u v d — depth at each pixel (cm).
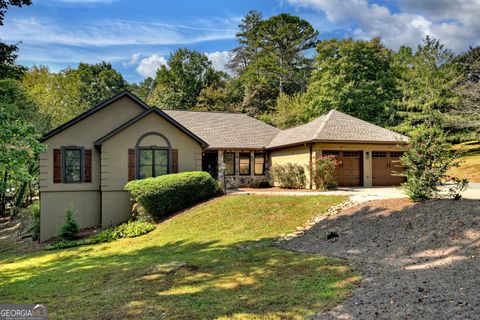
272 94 5062
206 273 788
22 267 1173
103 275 867
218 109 4825
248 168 2539
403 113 3578
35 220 1902
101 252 1274
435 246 834
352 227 1114
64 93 3566
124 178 1803
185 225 1435
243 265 839
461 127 3098
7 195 2936
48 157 1758
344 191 1861
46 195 1748
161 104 4831
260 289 648
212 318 528
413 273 671
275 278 711
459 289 554
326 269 758
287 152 2366
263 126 2795
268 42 5800
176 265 873
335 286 638
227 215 1457
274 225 1300
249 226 1318
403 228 990
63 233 1566
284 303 571
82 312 593
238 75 6209
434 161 1194
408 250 849
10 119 1141
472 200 1105
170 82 5431
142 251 1198
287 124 3959
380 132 2216
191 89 5372
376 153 2195
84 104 3947
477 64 3105
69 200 1786
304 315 520
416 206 1140
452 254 768
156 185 1612
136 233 1469
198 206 1644
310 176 2077
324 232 1138
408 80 3784
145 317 547
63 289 773
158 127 1859
